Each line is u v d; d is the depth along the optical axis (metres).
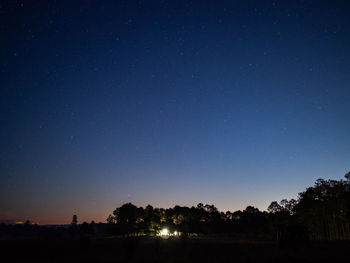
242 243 61.59
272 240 78.81
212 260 28.03
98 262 23.52
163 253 33.84
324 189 75.69
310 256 32.78
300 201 80.44
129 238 27.44
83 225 106.50
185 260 27.39
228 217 163.25
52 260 24.09
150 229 115.94
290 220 78.25
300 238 33.00
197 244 54.41
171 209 123.00
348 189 72.50
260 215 150.75
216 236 105.69
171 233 114.06
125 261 24.52
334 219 74.38
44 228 133.38
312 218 75.88
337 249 42.03
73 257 26.03
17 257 25.92
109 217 114.00
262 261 28.31
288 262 28.02
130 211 113.00
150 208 123.44
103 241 58.78
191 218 123.88
